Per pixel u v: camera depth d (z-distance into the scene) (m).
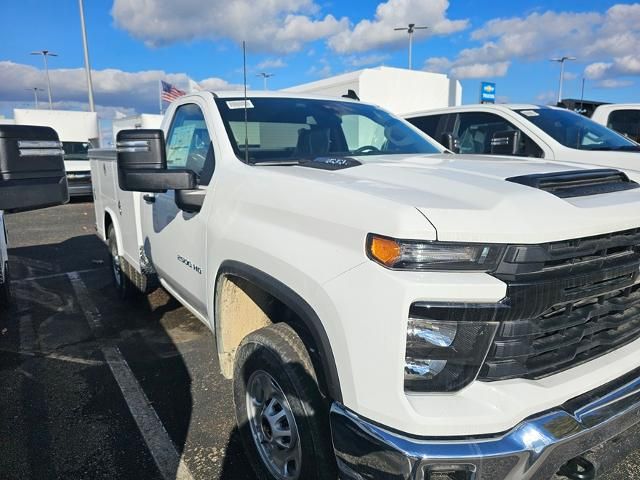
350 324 1.73
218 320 2.71
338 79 10.80
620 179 2.30
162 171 2.63
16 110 17.28
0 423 3.15
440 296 1.60
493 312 1.62
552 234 1.66
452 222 1.64
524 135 5.99
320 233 1.94
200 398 3.46
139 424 3.14
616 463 2.06
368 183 2.04
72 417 3.22
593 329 1.91
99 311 5.26
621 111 7.80
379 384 1.67
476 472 1.62
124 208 4.73
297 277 1.97
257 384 2.46
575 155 5.50
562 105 10.13
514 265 1.63
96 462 2.77
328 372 1.85
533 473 1.70
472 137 6.56
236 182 2.60
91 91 21.83
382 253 1.67
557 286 1.68
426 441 1.62
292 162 2.81
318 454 2.07
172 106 3.85
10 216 13.22
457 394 1.68
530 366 1.75
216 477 2.65
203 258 2.89
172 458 2.81
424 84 11.41
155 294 5.78
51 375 3.81
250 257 2.28
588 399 1.83
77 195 16.55
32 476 2.65
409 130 3.83
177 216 3.34
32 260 7.84
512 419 1.65
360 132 3.53
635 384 1.94
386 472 1.67
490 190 1.84
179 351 4.23
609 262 1.87
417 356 1.65
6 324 4.93
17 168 1.89
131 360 4.07
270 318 2.71
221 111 3.15
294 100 3.54
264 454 2.45
